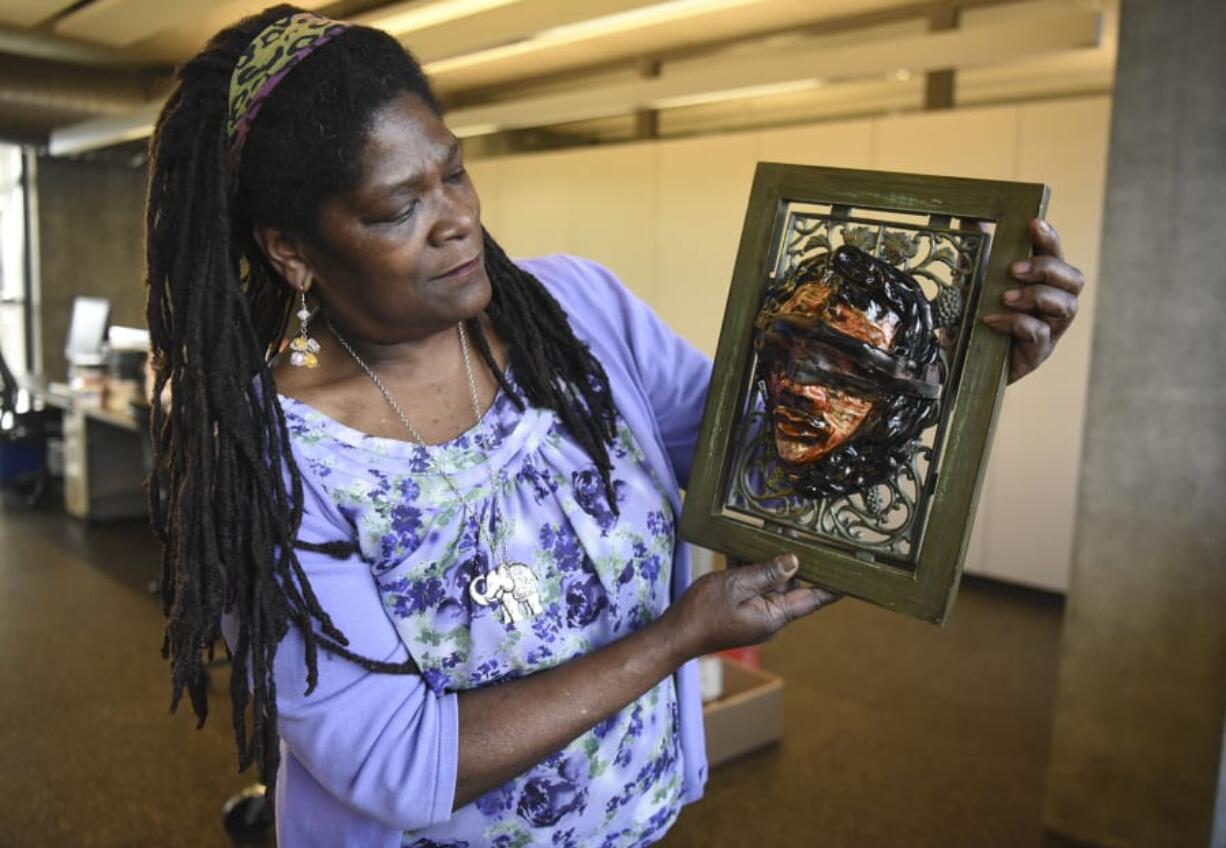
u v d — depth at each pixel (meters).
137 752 2.87
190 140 0.77
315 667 0.76
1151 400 2.29
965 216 0.81
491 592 0.81
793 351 0.84
